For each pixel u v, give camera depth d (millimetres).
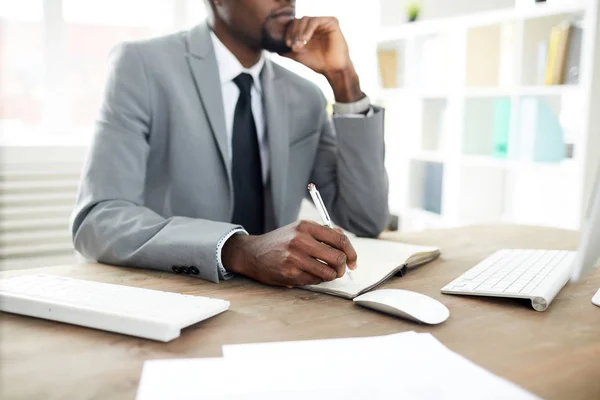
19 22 2943
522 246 1214
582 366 549
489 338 627
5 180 2676
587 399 476
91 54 3131
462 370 514
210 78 1230
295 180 1391
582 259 607
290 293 807
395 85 3213
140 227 945
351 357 544
